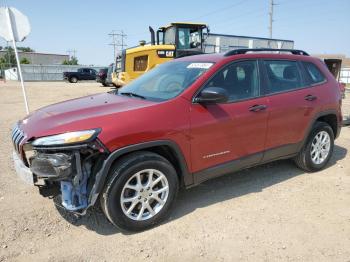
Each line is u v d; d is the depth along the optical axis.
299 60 4.81
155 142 3.32
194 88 3.66
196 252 3.07
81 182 3.11
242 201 4.05
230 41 21.23
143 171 3.30
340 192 4.33
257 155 4.22
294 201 4.06
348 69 34.66
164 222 3.58
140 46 14.66
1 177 4.77
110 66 24.88
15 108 12.52
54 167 2.97
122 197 3.22
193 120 3.56
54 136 3.00
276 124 4.30
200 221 3.59
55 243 3.21
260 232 3.38
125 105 3.54
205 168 3.76
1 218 3.62
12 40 7.70
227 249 3.11
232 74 4.00
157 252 3.07
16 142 3.44
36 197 4.14
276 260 2.96
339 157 5.79
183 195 4.22
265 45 22.61
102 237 3.31
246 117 3.95
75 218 3.66
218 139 3.77
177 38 14.34
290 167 5.23
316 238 3.28
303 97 4.59
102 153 3.11
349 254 3.04
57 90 23.20
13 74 53.09
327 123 5.13
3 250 3.09
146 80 4.46
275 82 4.39
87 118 3.16
